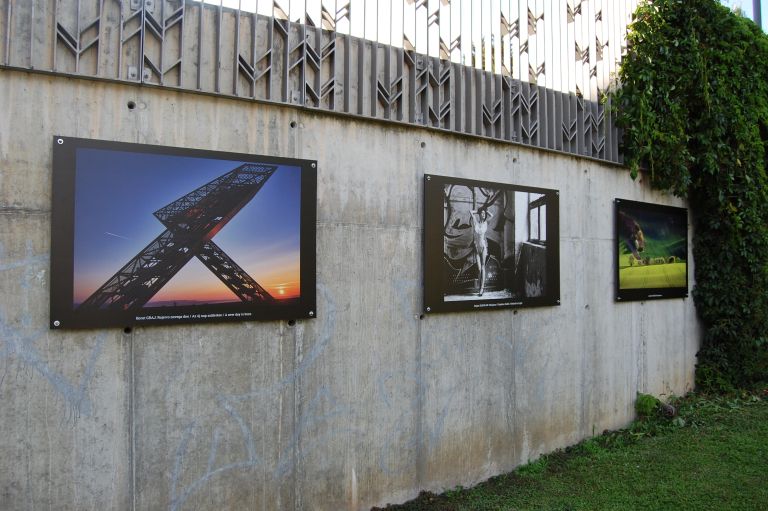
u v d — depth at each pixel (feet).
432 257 15.49
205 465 12.00
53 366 10.56
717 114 24.34
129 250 11.23
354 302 14.14
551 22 19.54
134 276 11.25
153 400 11.46
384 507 14.60
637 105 21.93
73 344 10.74
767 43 27.48
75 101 10.92
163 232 11.57
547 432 18.63
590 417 20.21
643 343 22.80
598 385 20.58
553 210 18.84
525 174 18.20
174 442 11.67
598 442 19.84
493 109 17.29
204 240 12.00
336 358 13.82
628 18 23.09
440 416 15.76
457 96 16.48
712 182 25.34
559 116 19.58
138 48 11.59
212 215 12.12
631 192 22.61
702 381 25.90
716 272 25.81
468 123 16.70
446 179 15.87
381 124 14.75
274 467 12.85
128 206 11.23
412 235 15.28
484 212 16.81
